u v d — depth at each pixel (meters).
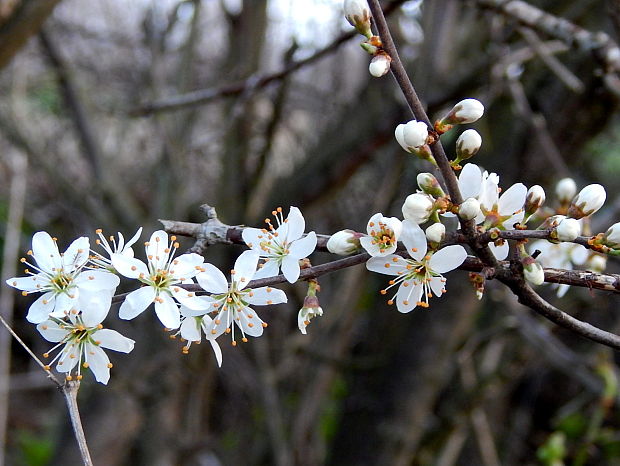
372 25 0.16
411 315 0.37
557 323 0.15
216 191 0.40
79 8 0.55
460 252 0.15
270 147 0.39
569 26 0.24
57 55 0.41
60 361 0.16
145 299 0.16
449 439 0.41
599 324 0.47
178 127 0.41
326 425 0.49
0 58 0.27
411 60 0.36
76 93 0.41
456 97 0.32
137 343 0.40
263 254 0.16
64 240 0.51
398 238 0.15
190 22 0.42
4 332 0.37
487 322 0.37
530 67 0.32
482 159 0.33
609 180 0.46
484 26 0.33
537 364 0.50
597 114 0.30
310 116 0.51
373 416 0.38
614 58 0.23
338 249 0.15
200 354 0.41
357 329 0.48
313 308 0.16
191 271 0.16
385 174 0.36
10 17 0.26
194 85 0.46
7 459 0.58
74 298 0.15
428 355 0.36
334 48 0.28
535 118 0.28
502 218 0.15
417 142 0.14
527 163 0.32
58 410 0.49
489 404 0.45
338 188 0.36
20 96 0.42
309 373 0.43
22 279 0.16
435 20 0.32
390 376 0.38
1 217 0.50
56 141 0.47
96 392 0.41
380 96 0.34
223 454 0.50
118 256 0.16
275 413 0.41
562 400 0.57
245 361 0.44
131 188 0.48
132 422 0.41
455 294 0.35
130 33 0.54
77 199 0.41
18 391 0.66
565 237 0.15
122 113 0.42
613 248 0.15
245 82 0.30
